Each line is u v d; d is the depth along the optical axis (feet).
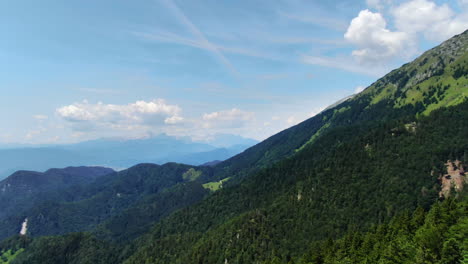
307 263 411.54
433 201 545.85
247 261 557.33
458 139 649.20
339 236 556.51
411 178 609.83
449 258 274.98
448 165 603.67
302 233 598.34
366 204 604.08
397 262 309.22
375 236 393.29
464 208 334.65
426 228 322.34
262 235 614.34
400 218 398.01
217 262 601.62
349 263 359.05
